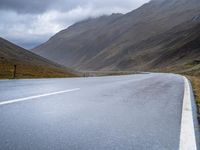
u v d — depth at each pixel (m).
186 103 8.87
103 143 3.83
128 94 11.01
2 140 3.73
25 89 11.32
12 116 5.31
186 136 4.41
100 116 5.81
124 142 3.92
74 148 3.55
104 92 11.45
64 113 5.96
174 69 166.88
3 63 67.88
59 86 14.04
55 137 4.03
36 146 3.55
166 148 3.71
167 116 6.23
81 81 20.92
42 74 54.09
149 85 17.56
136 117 5.92
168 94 11.80
